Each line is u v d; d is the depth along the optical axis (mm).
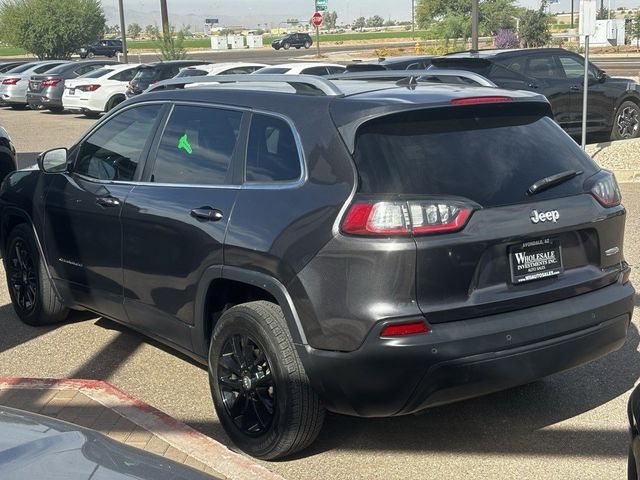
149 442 4730
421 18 42781
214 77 5723
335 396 4336
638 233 9703
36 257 6719
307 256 4312
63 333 6902
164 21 38906
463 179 4340
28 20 48531
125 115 5977
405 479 4504
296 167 4590
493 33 42156
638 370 5906
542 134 4793
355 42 94250
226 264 4789
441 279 4184
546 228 4469
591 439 4914
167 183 5391
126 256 5656
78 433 2838
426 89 4836
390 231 4129
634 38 57688
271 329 4469
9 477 2389
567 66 15055
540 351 4391
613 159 13898
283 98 4863
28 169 7027
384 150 4312
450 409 5328
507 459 4699
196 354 5270
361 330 4145
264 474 4383
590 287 4688
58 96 29219
